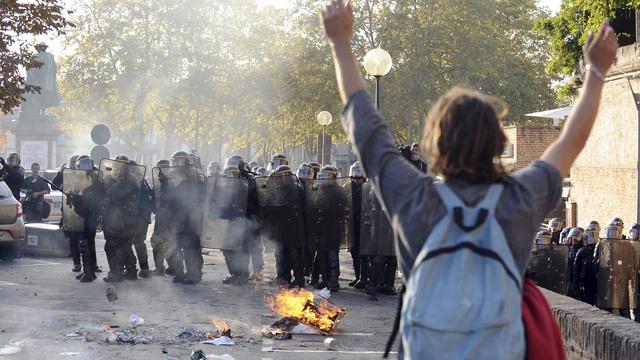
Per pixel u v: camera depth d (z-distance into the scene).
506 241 2.23
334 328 10.04
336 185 13.93
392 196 2.31
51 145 57.78
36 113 57.62
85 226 14.44
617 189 22.47
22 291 13.10
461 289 2.15
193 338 9.48
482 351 2.11
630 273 13.40
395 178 2.32
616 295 13.42
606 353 6.11
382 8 48.97
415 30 48.06
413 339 2.16
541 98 53.09
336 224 13.92
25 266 16.95
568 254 13.01
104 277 14.98
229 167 14.56
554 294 8.09
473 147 2.30
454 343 2.12
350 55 2.54
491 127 2.32
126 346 8.91
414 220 2.26
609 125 22.98
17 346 8.73
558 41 28.72
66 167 15.45
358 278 15.08
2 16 16.91
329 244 13.96
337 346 9.40
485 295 2.14
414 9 49.19
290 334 9.73
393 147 2.38
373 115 2.42
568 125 2.49
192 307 11.66
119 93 54.91
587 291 13.67
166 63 53.16
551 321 2.30
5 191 17.94
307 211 13.98
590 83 2.53
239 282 14.29
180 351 8.73
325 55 50.50
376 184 2.36
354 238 14.02
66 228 14.66
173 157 14.45
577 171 25.39
